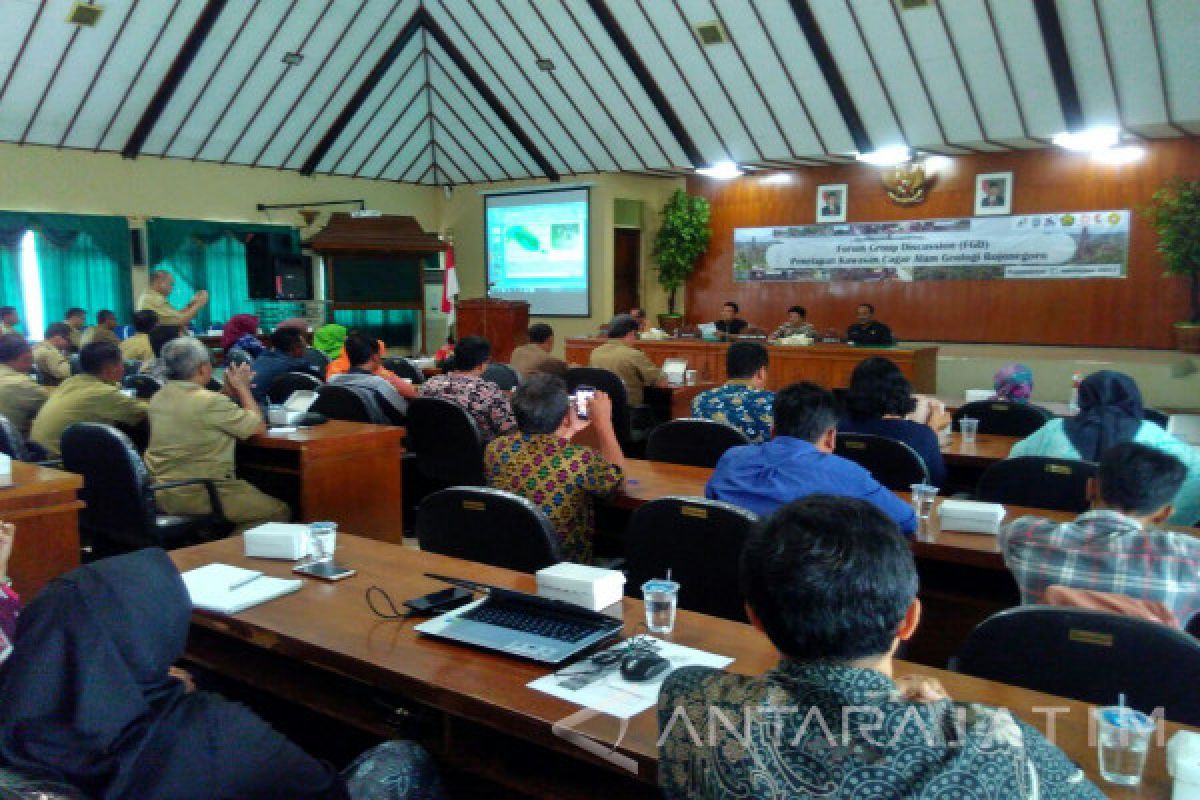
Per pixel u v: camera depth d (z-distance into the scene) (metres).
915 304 10.95
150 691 1.20
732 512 2.23
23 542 2.76
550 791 1.57
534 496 2.65
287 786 1.26
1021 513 2.75
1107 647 1.49
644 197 12.62
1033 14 7.44
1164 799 1.20
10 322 8.99
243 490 3.67
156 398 3.69
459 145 12.51
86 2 8.18
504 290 13.33
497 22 9.71
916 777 0.89
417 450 4.58
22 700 1.11
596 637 1.71
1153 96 7.91
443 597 1.92
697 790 1.02
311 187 12.29
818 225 11.55
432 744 1.72
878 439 3.19
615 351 6.45
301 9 9.27
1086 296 9.90
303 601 1.96
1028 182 10.08
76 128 9.83
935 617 2.89
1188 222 8.76
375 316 12.78
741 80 9.29
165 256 11.02
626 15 8.91
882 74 8.62
